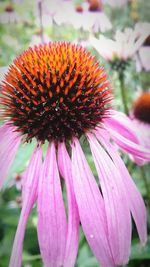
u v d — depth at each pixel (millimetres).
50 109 93
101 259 78
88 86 96
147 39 145
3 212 152
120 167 93
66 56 97
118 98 136
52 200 84
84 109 96
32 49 103
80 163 91
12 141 97
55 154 92
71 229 81
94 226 81
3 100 97
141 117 142
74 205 85
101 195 87
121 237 82
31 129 94
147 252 115
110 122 101
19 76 96
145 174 142
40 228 81
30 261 135
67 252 79
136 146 97
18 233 81
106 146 96
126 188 89
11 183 124
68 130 94
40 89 93
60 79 95
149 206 132
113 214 84
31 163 93
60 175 94
